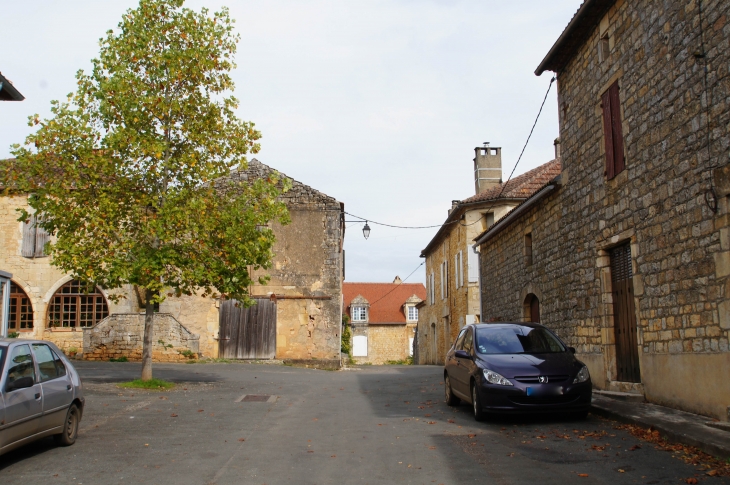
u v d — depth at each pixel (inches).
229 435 334.3
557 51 535.8
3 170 537.0
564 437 316.5
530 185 1067.3
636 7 417.4
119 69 527.2
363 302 2132.1
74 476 244.5
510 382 360.2
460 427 356.8
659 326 387.5
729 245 316.8
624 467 249.1
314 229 1050.7
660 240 385.7
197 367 860.0
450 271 1301.7
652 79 395.9
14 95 494.6
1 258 1006.4
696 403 345.7
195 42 550.9
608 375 462.9
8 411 245.4
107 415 399.9
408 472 249.0
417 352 1889.8
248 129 570.3
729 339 315.9
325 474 247.1
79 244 532.1
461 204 1152.2
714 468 243.8
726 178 317.4
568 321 544.7
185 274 543.8
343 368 1047.0
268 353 1014.4
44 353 295.3
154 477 243.0
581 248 515.8
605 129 465.7
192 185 564.1
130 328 930.7
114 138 514.3
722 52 322.3
